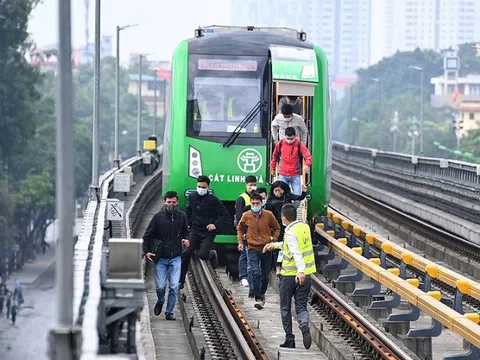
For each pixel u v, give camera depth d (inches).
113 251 1127.0
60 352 795.4
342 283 1953.7
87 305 887.1
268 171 2236.7
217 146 2230.6
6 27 4530.0
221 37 2298.2
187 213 1903.3
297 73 2209.6
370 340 1448.1
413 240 2696.9
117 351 1045.2
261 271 1857.8
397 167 3922.2
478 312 1752.0
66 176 805.9
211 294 1905.8
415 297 1450.5
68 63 809.5
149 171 4055.1
